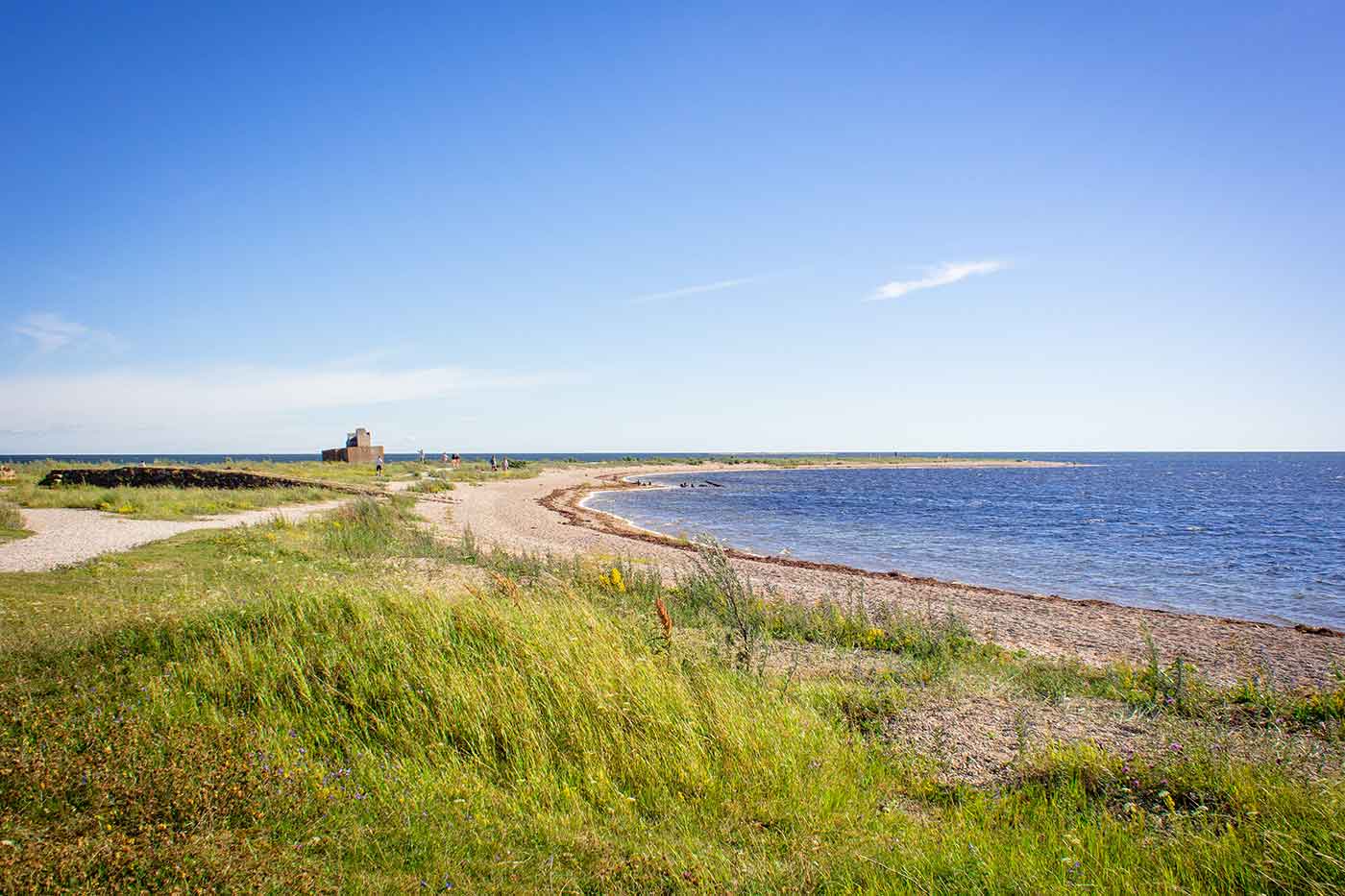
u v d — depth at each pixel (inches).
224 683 253.0
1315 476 4808.1
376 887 136.6
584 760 202.8
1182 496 2696.9
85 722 206.5
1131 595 808.3
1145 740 240.5
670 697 233.0
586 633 283.1
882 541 1295.5
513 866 149.3
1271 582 892.6
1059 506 2135.8
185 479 1489.9
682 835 168.9
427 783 187.5
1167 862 153.9
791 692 285.7
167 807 156.5
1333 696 304.0
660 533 1369.3
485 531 1101.7
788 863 155.2
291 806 167.0
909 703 285.7
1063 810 185.5
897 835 169.8
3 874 119.4
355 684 246.8
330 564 562.9
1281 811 169.5
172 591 398.3
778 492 2883.9
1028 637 528.1
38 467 1722.4
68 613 345.7
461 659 264.7
